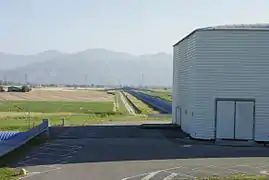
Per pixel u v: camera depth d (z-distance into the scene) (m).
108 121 55.09
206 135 33.69
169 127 44.25
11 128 44.53
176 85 46.72
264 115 33.06
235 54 33.19
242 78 33.19
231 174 21.02
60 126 46.81
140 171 21.83
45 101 110.19
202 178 19.98
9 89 171.50
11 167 22.73
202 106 33.75
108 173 21.31
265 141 33.00
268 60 33.00
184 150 29.14
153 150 29.12
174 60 48.75
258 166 23.30
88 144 32.03
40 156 26.38
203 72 33.56
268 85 33.03
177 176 20.58
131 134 38.84
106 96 154.00
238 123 33.31
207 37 33.38
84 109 83.88
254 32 32.94
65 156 26.47
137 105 98.19
